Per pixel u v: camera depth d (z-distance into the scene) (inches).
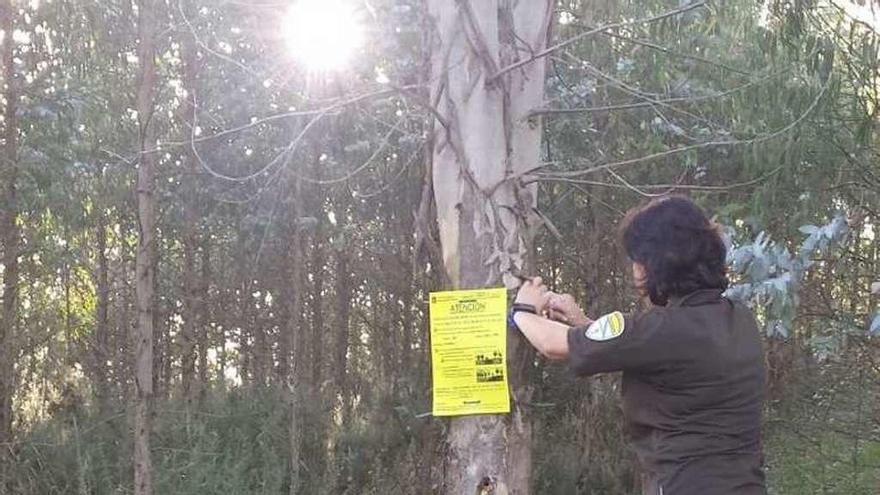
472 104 99.7
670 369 83.2
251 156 300.7
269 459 263.4
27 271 289.6
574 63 167.5
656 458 84.0
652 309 86.2
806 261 167.8
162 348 390.0
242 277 378.3
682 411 83.2
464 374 98.1
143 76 185.3
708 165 243.4
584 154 255.1
